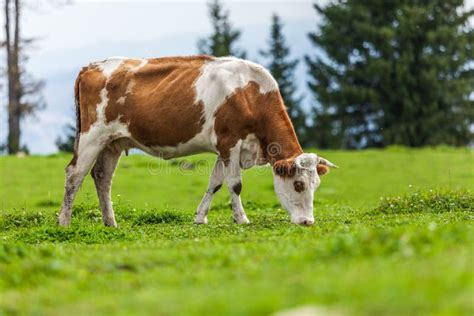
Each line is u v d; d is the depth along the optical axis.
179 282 8.76
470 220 15.01
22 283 9.50
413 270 8.09
